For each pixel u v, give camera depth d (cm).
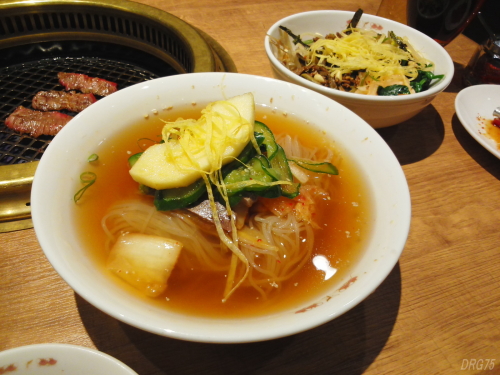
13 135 31
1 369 16
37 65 38
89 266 18
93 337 19
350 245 22
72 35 39
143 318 15
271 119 28
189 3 47
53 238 17
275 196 22
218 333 15
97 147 24
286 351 20
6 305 20
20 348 16
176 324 15
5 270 21
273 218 23
